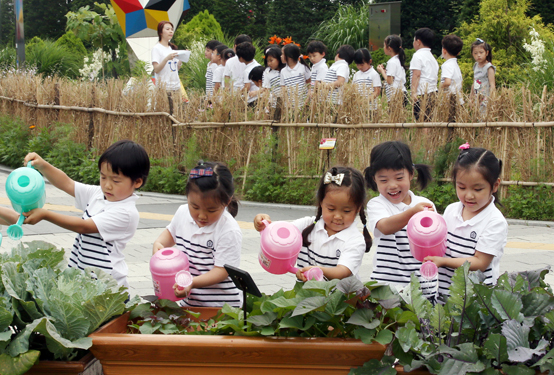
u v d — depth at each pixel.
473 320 2.13
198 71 14.36
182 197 8.58
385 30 14.88
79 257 2.99
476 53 8.64
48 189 8.70
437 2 17.98
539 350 1.87
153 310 2.43
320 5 21.84
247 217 7.20
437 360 1.99
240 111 8.50
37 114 10.91
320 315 2.07
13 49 18.09
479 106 7.32
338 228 2.74
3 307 1.97
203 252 2.90
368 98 7.80
